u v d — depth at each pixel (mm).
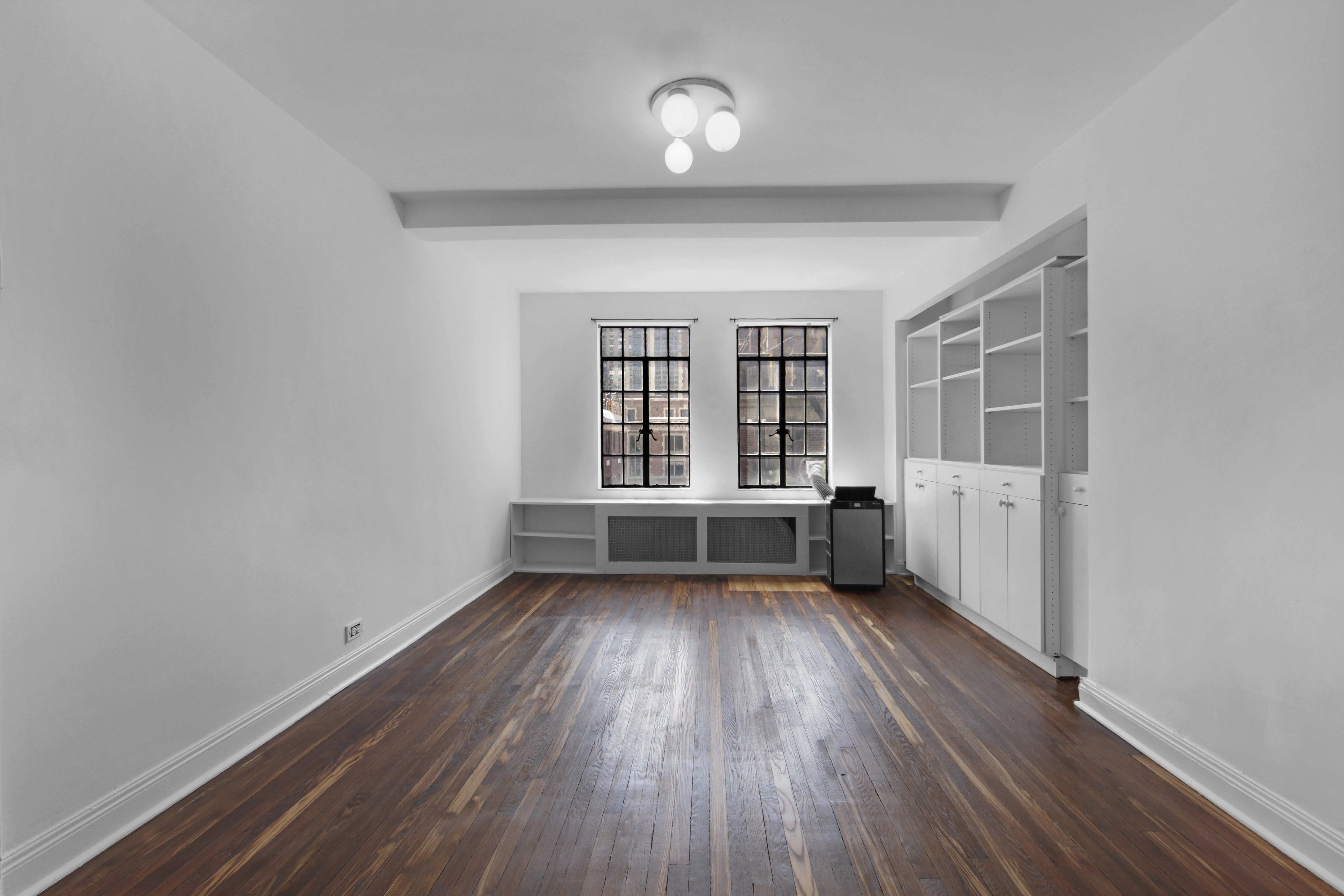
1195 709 2277
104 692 1948
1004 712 2922
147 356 2094
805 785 2295
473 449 5141
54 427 1799
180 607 2234
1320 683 1819
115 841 1960
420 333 4164
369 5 2104
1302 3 1863
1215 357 2188
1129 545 2631
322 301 3090
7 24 1673
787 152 3275
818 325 6449
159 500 2143
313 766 2438
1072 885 1767
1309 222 1845
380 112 2826
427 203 3922
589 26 2232
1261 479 2008
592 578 5887
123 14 2000
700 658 3678
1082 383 3396
